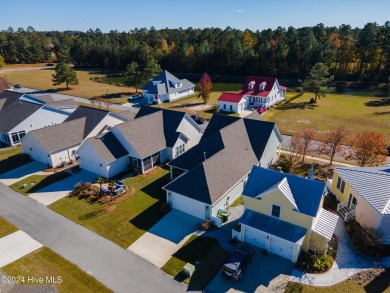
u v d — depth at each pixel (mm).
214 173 31391
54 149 42562
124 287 22484
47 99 67812
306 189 25359
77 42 168875
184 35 172625
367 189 28172
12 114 54594
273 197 25672
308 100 80500
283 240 24672
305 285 22375
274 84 75250
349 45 107625
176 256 25562
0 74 130625
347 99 81938
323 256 24516
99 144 39281
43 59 174875
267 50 115938
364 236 26281
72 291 22109
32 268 24344
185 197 30641
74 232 28875
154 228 29281
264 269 24062
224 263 24062
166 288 22375
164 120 46969
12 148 50406
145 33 185500
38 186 37625
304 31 136750
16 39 171500
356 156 38062
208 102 80375
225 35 152500
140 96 86188
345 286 22219
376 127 57812
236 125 40469
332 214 27406
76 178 39469
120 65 145625
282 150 47531
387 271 23562
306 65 111000
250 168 35781
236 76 122562
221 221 29031
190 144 48875
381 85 96062
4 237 28219
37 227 29719
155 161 42656
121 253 26016
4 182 38906
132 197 34656
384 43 99000
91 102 78625
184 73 133625
